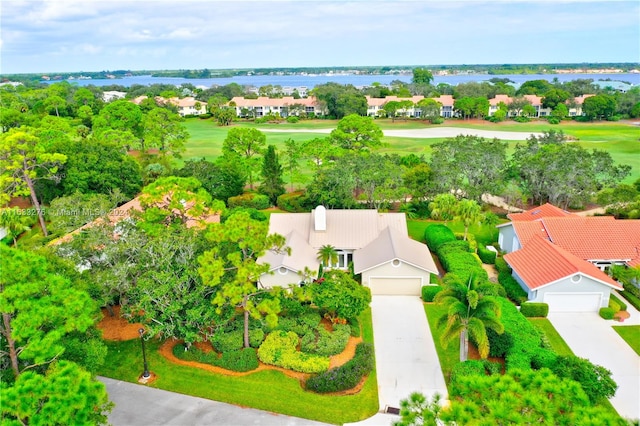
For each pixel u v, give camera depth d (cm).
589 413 1486
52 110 12350
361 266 3791
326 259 3981
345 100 14712
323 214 4159
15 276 2000
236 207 5644
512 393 1603
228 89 19850
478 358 2911
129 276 3064
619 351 3042
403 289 3800
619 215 5394
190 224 4512
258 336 2997
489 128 12625
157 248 2991
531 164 5653
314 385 2623
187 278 2842
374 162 5641
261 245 2766
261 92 19988
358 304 3156
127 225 3444
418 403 1664
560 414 1563
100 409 1959
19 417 1680
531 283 3544
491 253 4406
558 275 3456
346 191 5494
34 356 1922
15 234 4747
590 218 4225
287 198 6056
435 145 6312
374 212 4372
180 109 15750
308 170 8044
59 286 2094
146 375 2734
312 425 2392
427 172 5722
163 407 2503
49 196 5650
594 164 5781
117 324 3294
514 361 2684
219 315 2944
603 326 3325
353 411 2497
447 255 4125
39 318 1942
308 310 3344
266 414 2464
